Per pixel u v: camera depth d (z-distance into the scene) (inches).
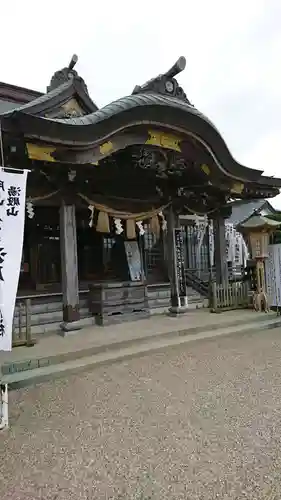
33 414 177.9
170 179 404.2
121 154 337.1
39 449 144.5
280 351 282.7
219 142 347.3
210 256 633.6
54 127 254.4
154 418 168.6
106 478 124.1
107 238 482.3
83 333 328.8
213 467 127.9
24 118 240.4
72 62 441.7
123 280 464.8
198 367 245.9
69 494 116.5
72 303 329.4
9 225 178.1
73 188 331.9
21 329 318.3
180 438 148.9
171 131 320.5
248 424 159.3
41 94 498.0
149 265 524.1
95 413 176.7
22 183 181.9
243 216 775.7
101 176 371.2
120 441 148.4
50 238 442.9
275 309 437.7
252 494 113.0
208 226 620.7
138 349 285.9
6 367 233.5
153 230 415.2
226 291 443.8
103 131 280.1
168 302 477.7
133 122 292.8
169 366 250.7
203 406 180.1
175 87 332.8
